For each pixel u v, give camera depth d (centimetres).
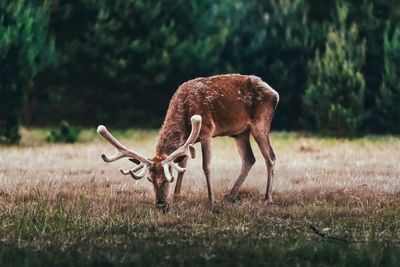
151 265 863
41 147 2333
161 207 1163
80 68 3247
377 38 3022
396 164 1788
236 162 1894
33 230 1066
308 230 1067
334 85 2859
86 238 1009
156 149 1252
